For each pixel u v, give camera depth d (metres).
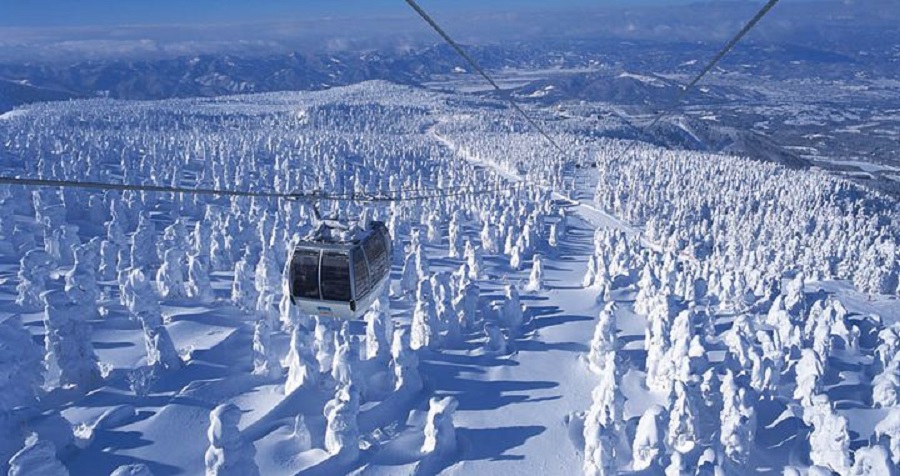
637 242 93.62
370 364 44.53
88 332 41.88
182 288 61.34
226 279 70.75
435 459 34.31
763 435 35.03
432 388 43.06
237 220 88.00
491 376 45.62
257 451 33.66
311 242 16.67
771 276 73.69
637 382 43.22
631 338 52.97
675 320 46.12
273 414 37.34
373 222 18.95
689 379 36.22
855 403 41.00
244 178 141.12
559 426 38.22
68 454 32.66
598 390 34.62
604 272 69.50
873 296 95.44
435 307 51.47
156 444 34.41
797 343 47.84
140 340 50.69
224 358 46.53
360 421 37.75
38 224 87.62
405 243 100.56
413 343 51.16
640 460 31.50
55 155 150.12
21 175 123.19
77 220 95.00
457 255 94.50
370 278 17.34
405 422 38.81
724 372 42.91
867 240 117.69
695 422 32.81
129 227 97.38
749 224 130.25
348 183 162.38
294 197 12.92
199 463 33.38
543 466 34.22
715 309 65.19
